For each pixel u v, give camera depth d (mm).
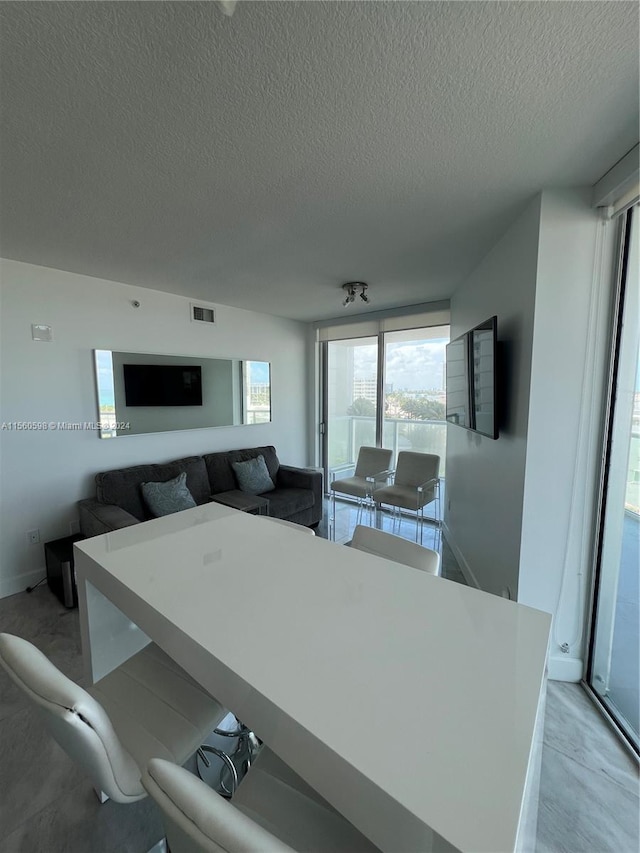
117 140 1337
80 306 2941
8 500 2666
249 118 1232
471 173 1562
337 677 779
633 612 1657
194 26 907
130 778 850
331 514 4566
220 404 4043
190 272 2879
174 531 1626
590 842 1204
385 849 577
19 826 1255
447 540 3701
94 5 849
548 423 1771
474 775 584
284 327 4758
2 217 1932
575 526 1798
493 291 2350
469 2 852
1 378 2596
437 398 4266
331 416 5199
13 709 1712
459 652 861
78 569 1440
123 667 1254
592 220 1661
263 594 1107
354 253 2477
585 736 1579
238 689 785
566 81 1073
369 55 990
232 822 508
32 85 1072
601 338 1694
